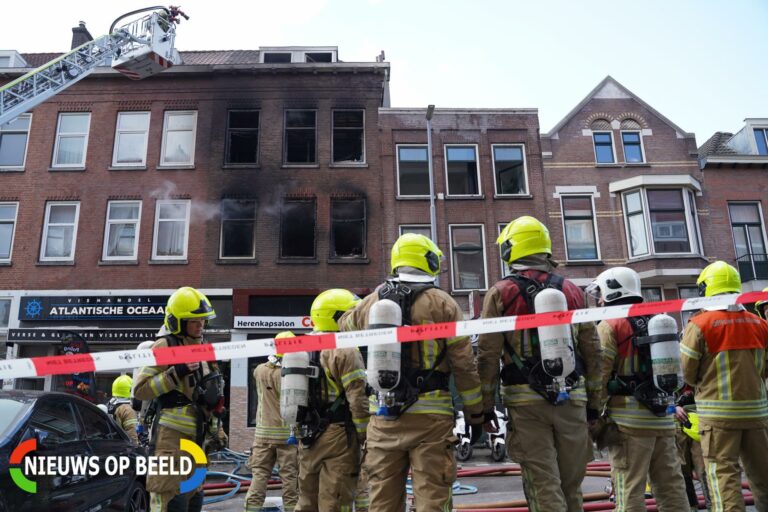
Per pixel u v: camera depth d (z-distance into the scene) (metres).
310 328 15.76
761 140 18.84
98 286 16.23
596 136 18.39
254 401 15.20
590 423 3.54
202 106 17.70
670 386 3.49
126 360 3.17
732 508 3.60
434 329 3.05
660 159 18.12
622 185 17.59
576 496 3.33
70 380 14.67
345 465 3.96
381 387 3.00
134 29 14.20
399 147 17.95
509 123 18.25
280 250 16.72
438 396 3.13
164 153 17.44
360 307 3.56
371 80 18.16
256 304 16.30
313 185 17.28
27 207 16.80
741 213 18.05
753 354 3.79
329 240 16.92
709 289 4.06
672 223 17.30
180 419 4.07
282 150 17.52
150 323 15.91
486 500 6.88
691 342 3.91
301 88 18.02
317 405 4.03
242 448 14.74
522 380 3.34
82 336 15.43
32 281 16.22
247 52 21.05
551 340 3.13
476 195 17.64
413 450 3.07
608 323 3.79
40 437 4.09
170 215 17.00
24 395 4.42
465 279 17.20
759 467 3.74
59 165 17.19
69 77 12.96
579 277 17.11
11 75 17.58
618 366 3.70
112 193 16.92
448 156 18.09
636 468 3.55
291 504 5.58
